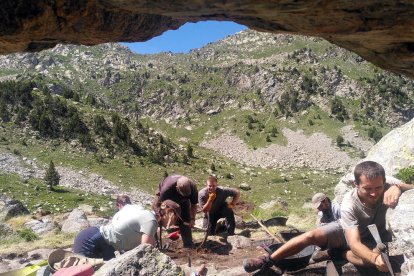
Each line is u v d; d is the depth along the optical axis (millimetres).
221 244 9094
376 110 185250
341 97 193250
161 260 5262
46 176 90688
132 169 117688
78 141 124250
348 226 4957
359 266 5055
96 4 5039
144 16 5637
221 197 9766
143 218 6297
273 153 159875
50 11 4977
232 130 180000
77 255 6055
